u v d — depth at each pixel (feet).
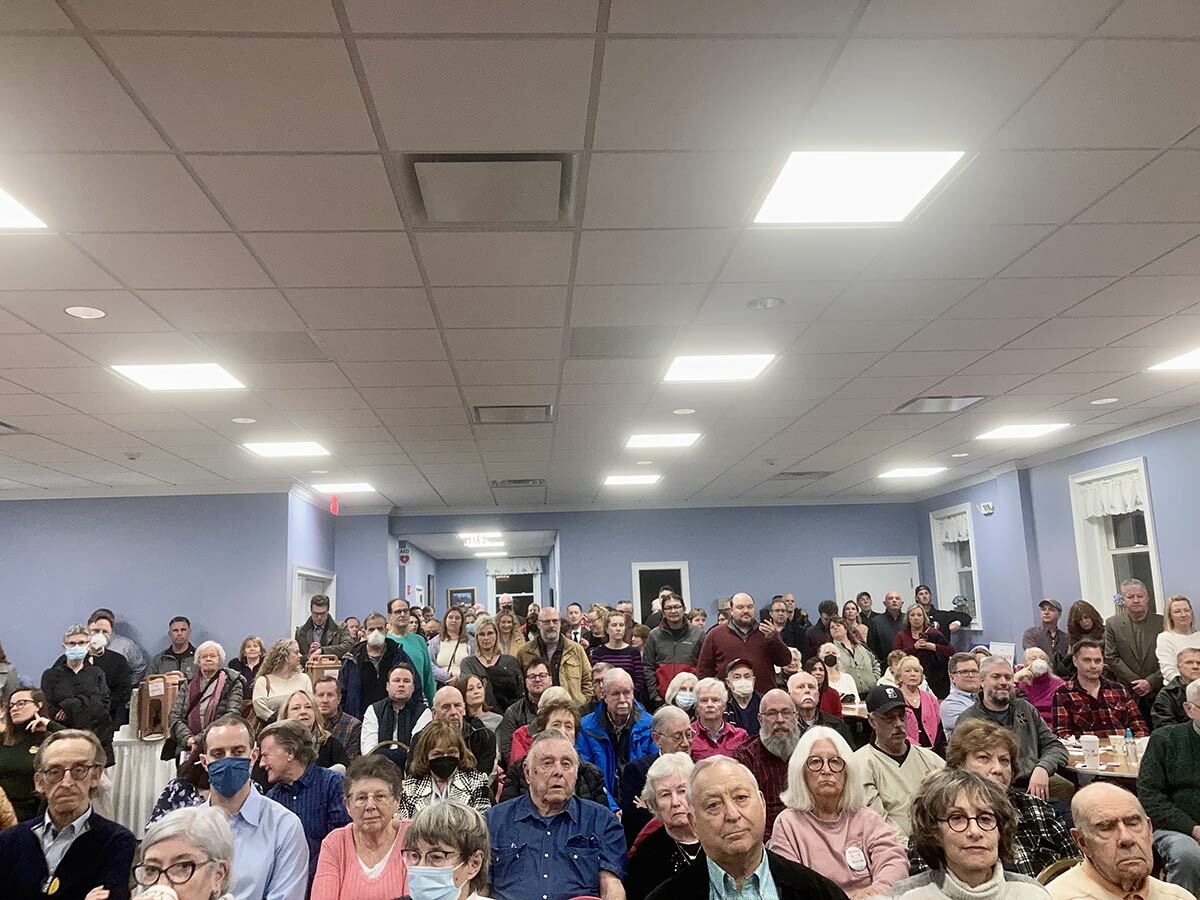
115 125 9.80
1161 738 13.94
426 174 11.12
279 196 11.58
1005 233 13.61
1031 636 29.58
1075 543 33.63
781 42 8.79
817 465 35.76
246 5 7.96
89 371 19.10
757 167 11.29
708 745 16.01
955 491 42.98
